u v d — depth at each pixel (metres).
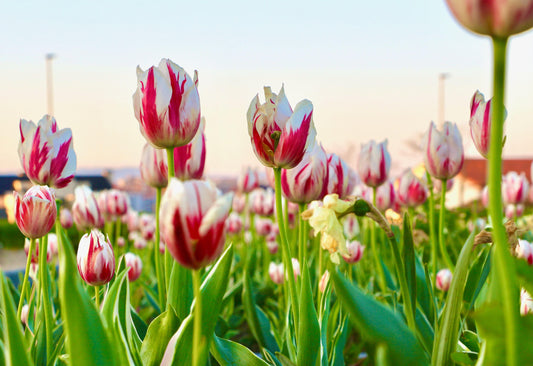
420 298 0.83
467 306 0.74
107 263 0.74
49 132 0.80
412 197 1.31
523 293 0.66
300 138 0.69
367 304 0.59
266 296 1.47
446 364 0.63
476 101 0.75
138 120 0.72
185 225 0.55
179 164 0.88
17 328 0.58
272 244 1.78
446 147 0.90
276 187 0.71
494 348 0.55
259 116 0.70
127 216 2.11
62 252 0.58
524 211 1.97
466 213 1.53
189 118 0.71
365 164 1.08
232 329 1.27
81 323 0.58
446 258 0.92
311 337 0.70
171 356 0.65
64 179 0.81
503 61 0.52
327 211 0.64
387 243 1.39
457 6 0.51
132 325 0.74
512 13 0.48
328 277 0.77
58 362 0.71
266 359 0.80
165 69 0.70
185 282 0.78
